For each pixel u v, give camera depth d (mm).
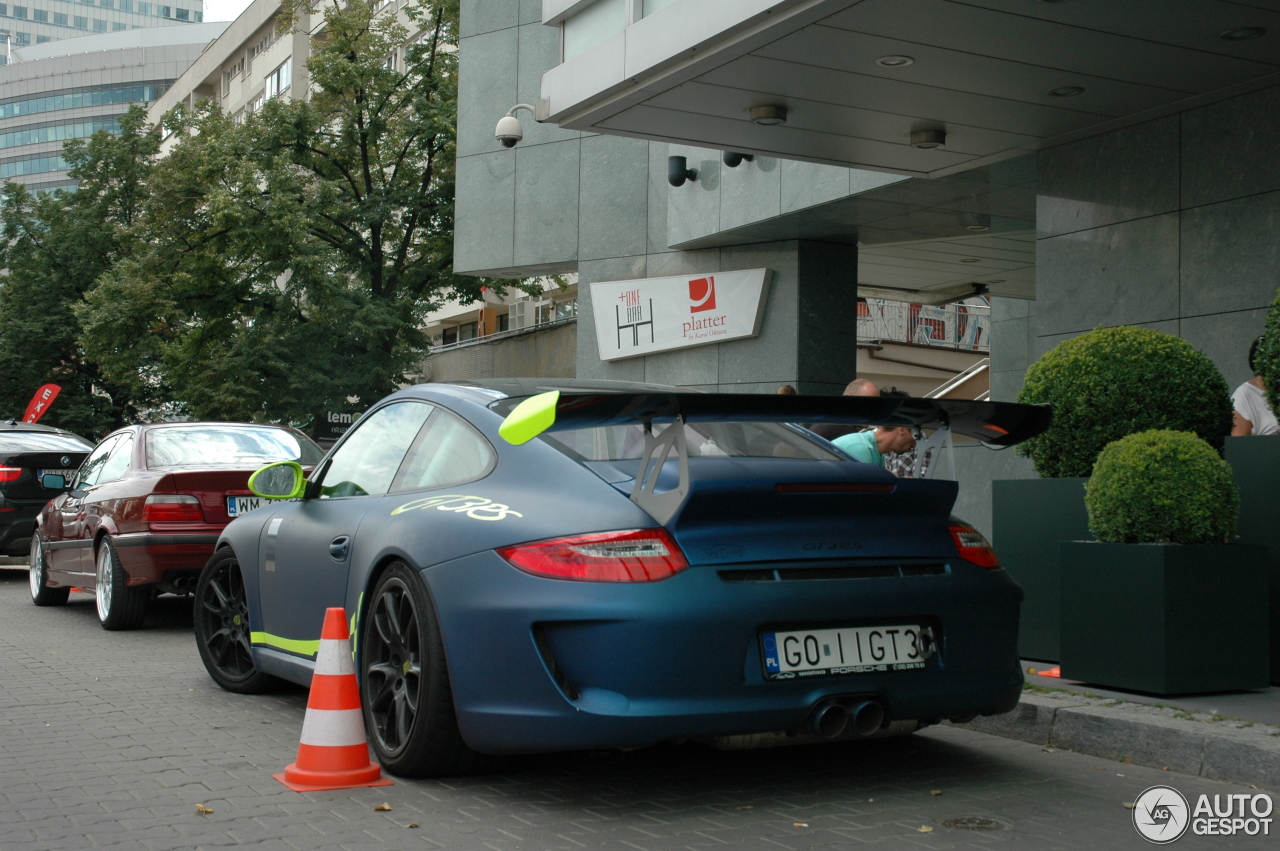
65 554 10273
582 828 3850
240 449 9828
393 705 4559
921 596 4078
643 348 17000
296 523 5602
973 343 37969
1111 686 5602
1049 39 8359
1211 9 7750
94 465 10641
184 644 8523
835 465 4328
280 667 5727
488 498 4320
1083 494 6344
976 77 9195
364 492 5234
